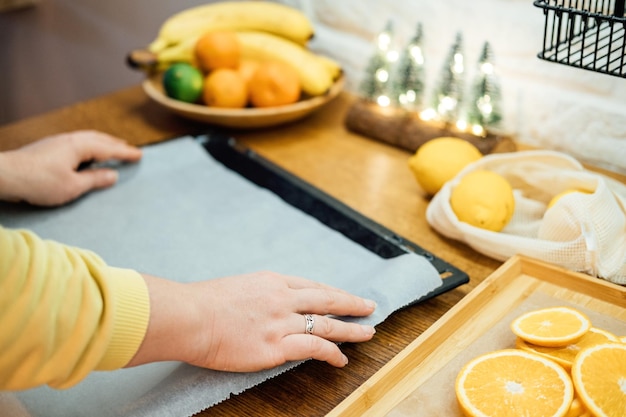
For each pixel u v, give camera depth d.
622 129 0.97
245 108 1.23
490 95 1.07
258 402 0.69
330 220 0.97
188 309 0.65
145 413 0.65
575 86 1.00
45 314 0.56
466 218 0.89
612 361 0.65
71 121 1.26
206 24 1.28
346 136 1.21
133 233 0.96
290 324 0.70
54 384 0.60
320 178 1.09
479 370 0.67
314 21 1.32
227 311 0.68
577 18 0.96
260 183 1.07
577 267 0.82
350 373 0.72
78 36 1.87
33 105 2.14
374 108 1.19
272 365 0.68
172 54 1.25
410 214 1.00
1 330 0.56
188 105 1.17
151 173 1.10
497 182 0.89
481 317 0.78
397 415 0.66
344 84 1.33
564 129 1.03
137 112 1.30
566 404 0.62
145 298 0.63
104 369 0.62
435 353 0.74
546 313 0.74
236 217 0.99
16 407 0.69
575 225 0.81
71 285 0.59
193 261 0.90
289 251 0.91
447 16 1.12
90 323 0.58
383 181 1.08
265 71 1.16
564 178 0.89
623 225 0.83
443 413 0.66
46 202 1.00
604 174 1.00
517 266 0.84
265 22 1.26
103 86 1.90
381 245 0.91
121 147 1.09
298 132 1.23
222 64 1.19
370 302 0.76
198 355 0.66
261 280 0.73
